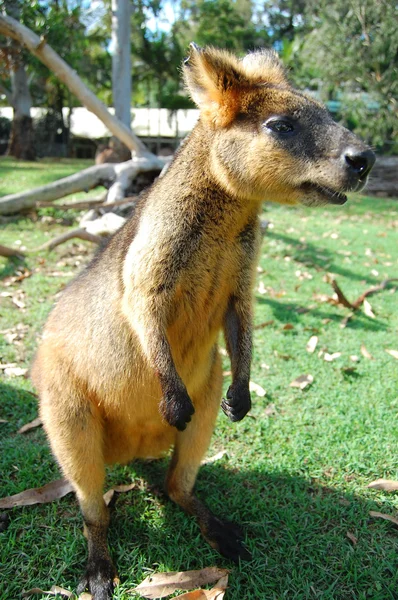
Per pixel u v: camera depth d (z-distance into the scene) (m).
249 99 0.68
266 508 0.75
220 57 0.68
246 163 0.67
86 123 7.14
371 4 3.71
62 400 0.70
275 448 0.87
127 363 0.70
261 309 1.43
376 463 0.84
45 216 2.33
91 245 1.96
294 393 1.03
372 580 0.64
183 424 0.67
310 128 0.67
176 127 6.54
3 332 1.22
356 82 4.04
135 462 0.86
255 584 0.63
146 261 0.67
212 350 0.76
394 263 1.94
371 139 4.36
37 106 6.64
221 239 0.69
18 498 0.74
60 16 2.99
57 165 4.75
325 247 2.09
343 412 0.97
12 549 0.67
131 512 0.75
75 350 0.72
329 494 0.78
